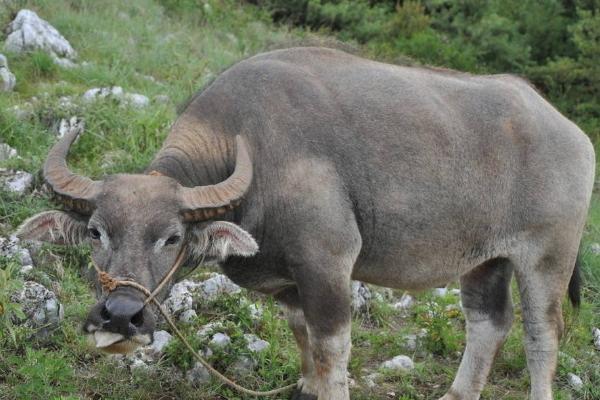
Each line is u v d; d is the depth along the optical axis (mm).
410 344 12648
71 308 11641
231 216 9453
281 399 10945
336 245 9523
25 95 17859
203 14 27031
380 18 29594
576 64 26172
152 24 24156
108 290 8203
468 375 11391
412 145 10062
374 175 9859
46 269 12406
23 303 11047
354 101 9938
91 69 19234
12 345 10703
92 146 15680
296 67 9984
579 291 12000
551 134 10992
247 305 12227
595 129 24688
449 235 10469
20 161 14312
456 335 12961
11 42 19703
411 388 11484
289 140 9516
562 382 12336
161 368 10805
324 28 28469
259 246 9633
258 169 9492
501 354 12859
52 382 10281
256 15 28875
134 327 8164
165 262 8578
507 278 11586
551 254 11039
